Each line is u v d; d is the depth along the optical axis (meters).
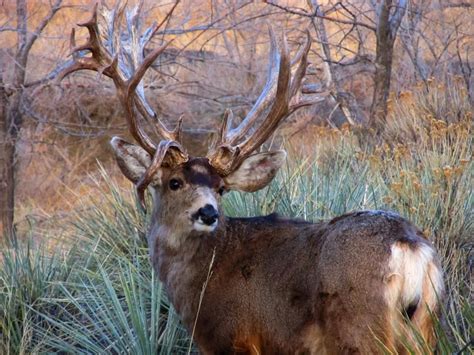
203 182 14.35
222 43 38.25
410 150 21.48
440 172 18.17
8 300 18.05
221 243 14.27
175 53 34.75
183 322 14.60
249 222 14.40
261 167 15.40
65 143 37.00
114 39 16.23
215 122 36.34
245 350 13.77
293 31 34.34
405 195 18.02
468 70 30.94
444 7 32.00
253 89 35.47
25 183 35.56
